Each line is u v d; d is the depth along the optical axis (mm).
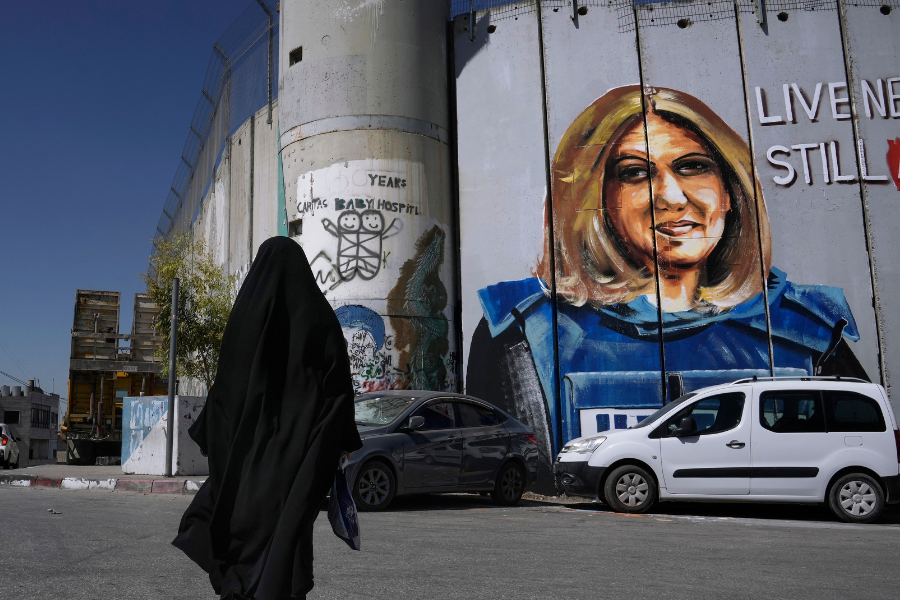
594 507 11672
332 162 16109
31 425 64000
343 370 2807
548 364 15609
